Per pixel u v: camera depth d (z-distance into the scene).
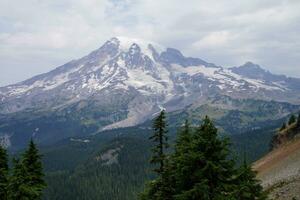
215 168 25.33
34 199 39.41
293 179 49.09
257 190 32.50
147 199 31.83
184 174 26.81
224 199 25.47
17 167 39.97
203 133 26.56
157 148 33.91
